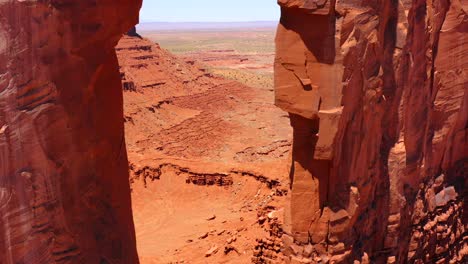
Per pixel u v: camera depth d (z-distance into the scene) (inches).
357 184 471.8
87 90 287.3
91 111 293.0
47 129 260.5
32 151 253.8
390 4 472.4
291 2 408.2
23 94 247.3
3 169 243.1
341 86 414.0
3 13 235.9
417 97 534.0
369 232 502.6
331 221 452.1
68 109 273.3
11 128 244.2
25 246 255.8
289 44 424.5
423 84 539.5
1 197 244.4
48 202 264.1
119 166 328.5
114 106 319.6
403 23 480.7
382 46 466.9
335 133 421.1
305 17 413.7
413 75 523.8
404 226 539.2
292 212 466.6
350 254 469.1
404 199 525.3
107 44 302.2
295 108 432.8
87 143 290.0
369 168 484.7
